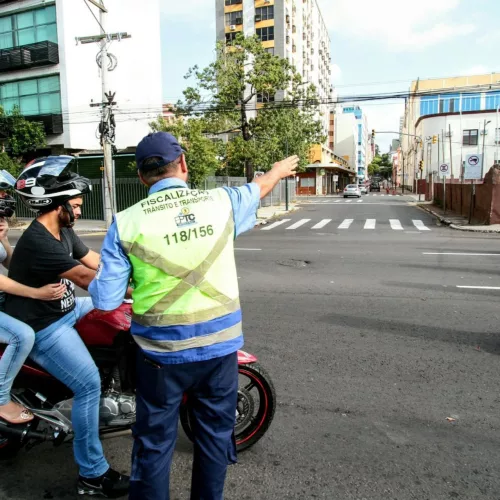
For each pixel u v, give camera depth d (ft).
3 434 8.87
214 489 7.23
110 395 9.16
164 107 107.45
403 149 319.47
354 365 14.76
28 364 9.15
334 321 19.49
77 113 90.12
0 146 78.18
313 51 234.38
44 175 8.31
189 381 6.93
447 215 77.46
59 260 8.22
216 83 83.56
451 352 15.83
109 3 96.02
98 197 81.76
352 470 9.57
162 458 6.96
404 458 9.95
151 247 6.63
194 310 6.70
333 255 37.88
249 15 185.37
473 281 27.30
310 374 14.11
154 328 6.73
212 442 7.17
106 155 64.80
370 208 102.22
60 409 9.12
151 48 108.37
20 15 88.84
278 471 9.57
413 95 76.33
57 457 10.26
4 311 8.91
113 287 6.70
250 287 26.22
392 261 34.68
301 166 106.01
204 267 6.76
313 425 11.29
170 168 7.14
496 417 11.59
